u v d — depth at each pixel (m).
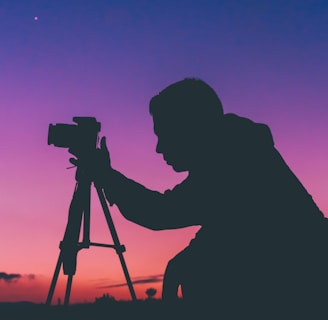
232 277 3.55
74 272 4.55
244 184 3.57
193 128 3.74
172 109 3.75
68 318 4.70
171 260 3.81
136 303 4.63
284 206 3.51
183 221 3.78
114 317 5.00
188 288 3.69
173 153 3.81
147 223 3.82
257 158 3.61
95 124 4.21
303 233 3.46
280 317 3.46
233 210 3.58
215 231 3.65
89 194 4.47
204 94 3.78
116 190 3.94
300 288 3.43
